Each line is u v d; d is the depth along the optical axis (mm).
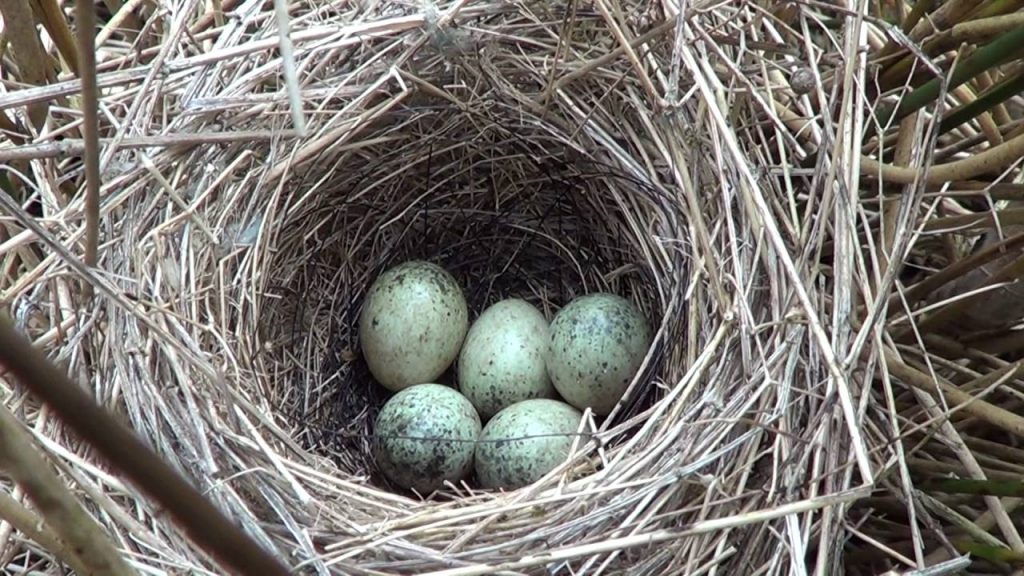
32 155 253
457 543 242
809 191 263
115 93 276
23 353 87
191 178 269
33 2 260
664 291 274
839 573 247
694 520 244
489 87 282
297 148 274
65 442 247
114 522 240
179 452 248
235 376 257
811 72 259
